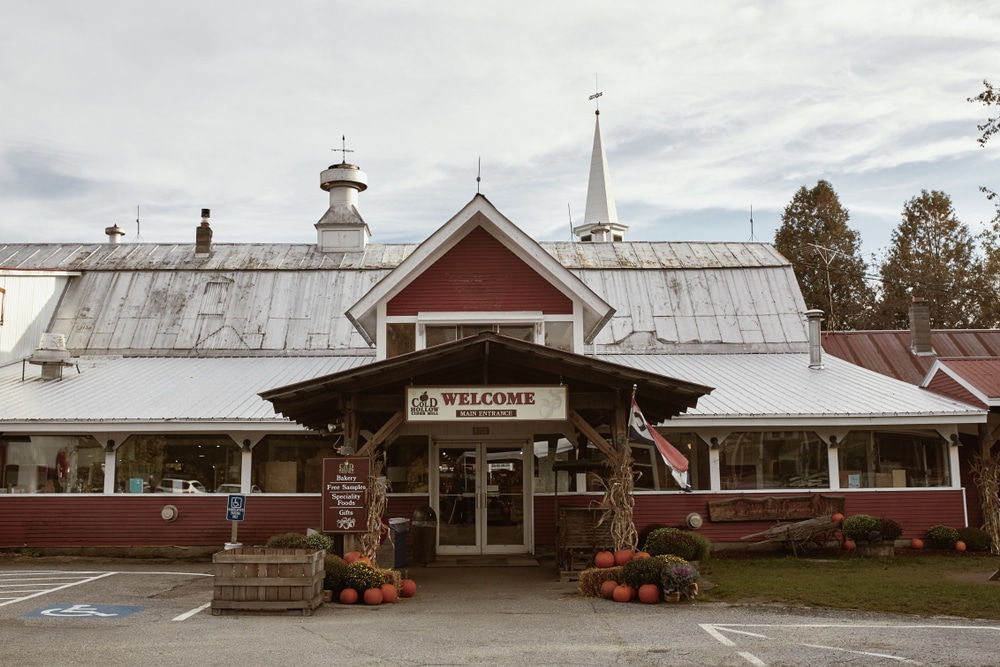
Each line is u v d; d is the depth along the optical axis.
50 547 20.89
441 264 21.98
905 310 51.78
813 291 53.38
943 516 21.83
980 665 9.36
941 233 55.38
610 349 27.31
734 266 30.36
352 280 29.78
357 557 14.86
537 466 21.38
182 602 13.90
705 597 14.30
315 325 28.16
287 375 24.42
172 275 29.91
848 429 22.09
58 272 28.61
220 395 22.52
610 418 16.05
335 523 14.99
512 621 12.29
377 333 21.72
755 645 10.48
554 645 10.51
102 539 20.97
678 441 21.91
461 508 20.98
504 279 21.94
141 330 27.86
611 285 29.66
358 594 14.23
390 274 21.59
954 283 52.66
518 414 15.05
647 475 21.81
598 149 50.09
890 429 22.23
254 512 21.11
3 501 21.00
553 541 21.00
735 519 21.31
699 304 29.00
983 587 15.02
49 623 11.84
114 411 21.20
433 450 21.12
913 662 9.50
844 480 21.97
